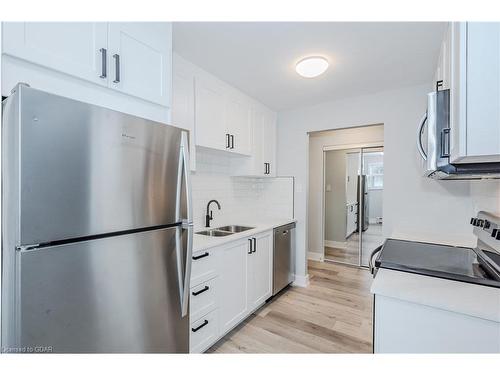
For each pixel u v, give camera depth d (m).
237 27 1.63
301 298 2.88
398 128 2.64
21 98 0.75
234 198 3.18
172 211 1.27
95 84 1.16
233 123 2.60
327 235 4.57
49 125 0.82
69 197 0.87
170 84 1.55
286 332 2.21
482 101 0.81
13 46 0.90
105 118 0.98
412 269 1.30
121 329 1.04
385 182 2.68
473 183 2.15
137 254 1.10
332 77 2.38
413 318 1.05
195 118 2.12
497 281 1.13
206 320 1.89
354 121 2.89
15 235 0.75
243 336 2.15
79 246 0.90
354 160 4.14
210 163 2.82
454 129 0.94
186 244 1.35
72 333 0.88
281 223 3.02
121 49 1.26
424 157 1.17
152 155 1.17
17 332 0.76
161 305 1.22
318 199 4.28
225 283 2.11
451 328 0.98
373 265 1.52
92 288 0.94
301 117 3.29
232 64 2.13
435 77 2.14
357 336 2.15
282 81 2.47
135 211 1.09
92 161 0.93
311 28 1.63
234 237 2.19
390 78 2.39
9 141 0.77
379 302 1.11
